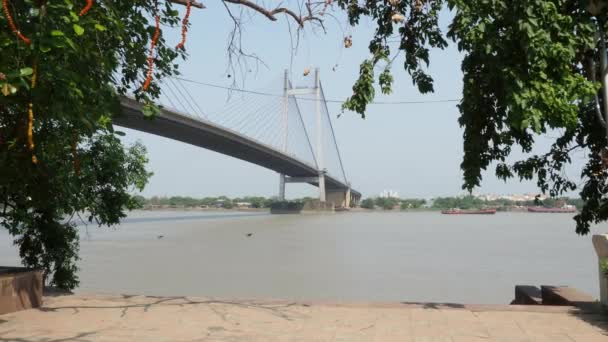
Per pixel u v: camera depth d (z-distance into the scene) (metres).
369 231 60.59
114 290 20.41
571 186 10.17
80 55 5.58
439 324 6.40
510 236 56.44
